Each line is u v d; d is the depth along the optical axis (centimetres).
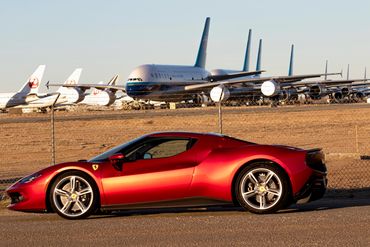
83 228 1527
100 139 5003
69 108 14200
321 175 1692
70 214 1714
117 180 1698
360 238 1254
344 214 1592
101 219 1709
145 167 1702
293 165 1653
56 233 1461
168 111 8588
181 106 10250
